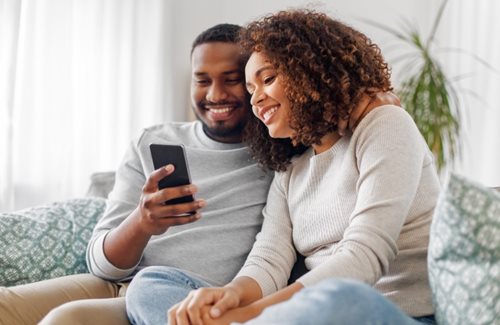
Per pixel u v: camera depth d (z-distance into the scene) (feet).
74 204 6.14
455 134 9.77
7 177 7.98
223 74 5.46
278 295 3.84
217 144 5.69
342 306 2.69
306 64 4.57
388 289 4.31
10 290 4.77
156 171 4.76
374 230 3.96
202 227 5.34
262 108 4.78
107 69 9.11
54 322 3.92
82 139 8.86
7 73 7.93
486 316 3.24
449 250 3.40
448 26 11.16
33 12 8.26
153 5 9.57
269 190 5.35
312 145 4.83
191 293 3.81
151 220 4.79
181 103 9.99
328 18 4.86
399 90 10.16
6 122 7.96
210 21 10.19
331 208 4.58
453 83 11.03
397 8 11.20
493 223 3.28
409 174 4.16
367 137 4.40
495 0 10.07
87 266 5.65
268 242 4.88
